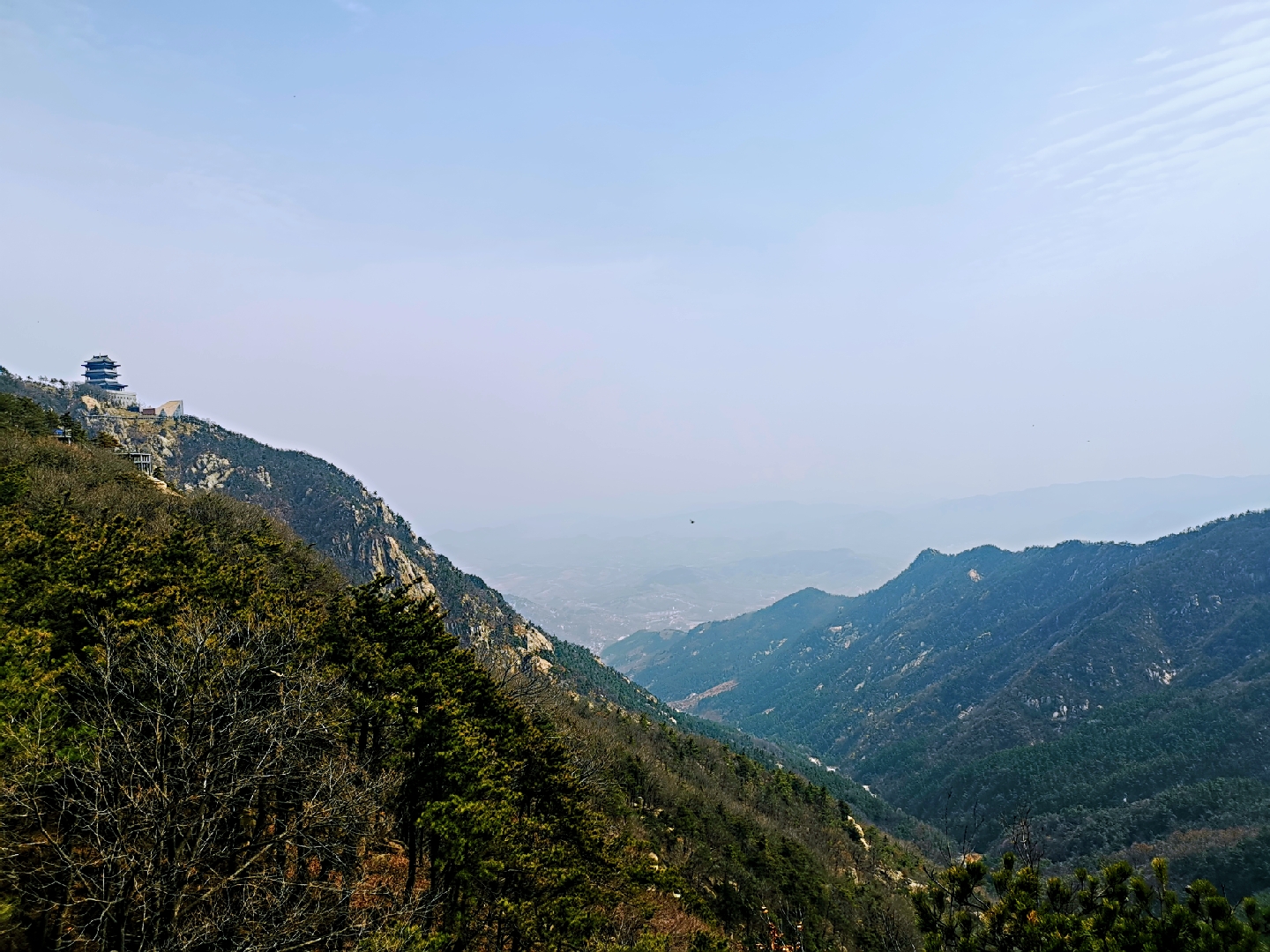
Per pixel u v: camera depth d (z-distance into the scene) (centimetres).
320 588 6084
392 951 1959
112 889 1567
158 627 2342
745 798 10738
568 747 4366
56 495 5631
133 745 1669
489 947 2895
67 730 1847
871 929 6125
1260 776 14875
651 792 7562
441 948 2369
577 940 2708
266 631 2484
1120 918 1147
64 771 1711
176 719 1708
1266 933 1064
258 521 9012
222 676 1888
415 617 3288
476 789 2528
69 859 1608
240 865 1928
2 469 5453
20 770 1683
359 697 2634
